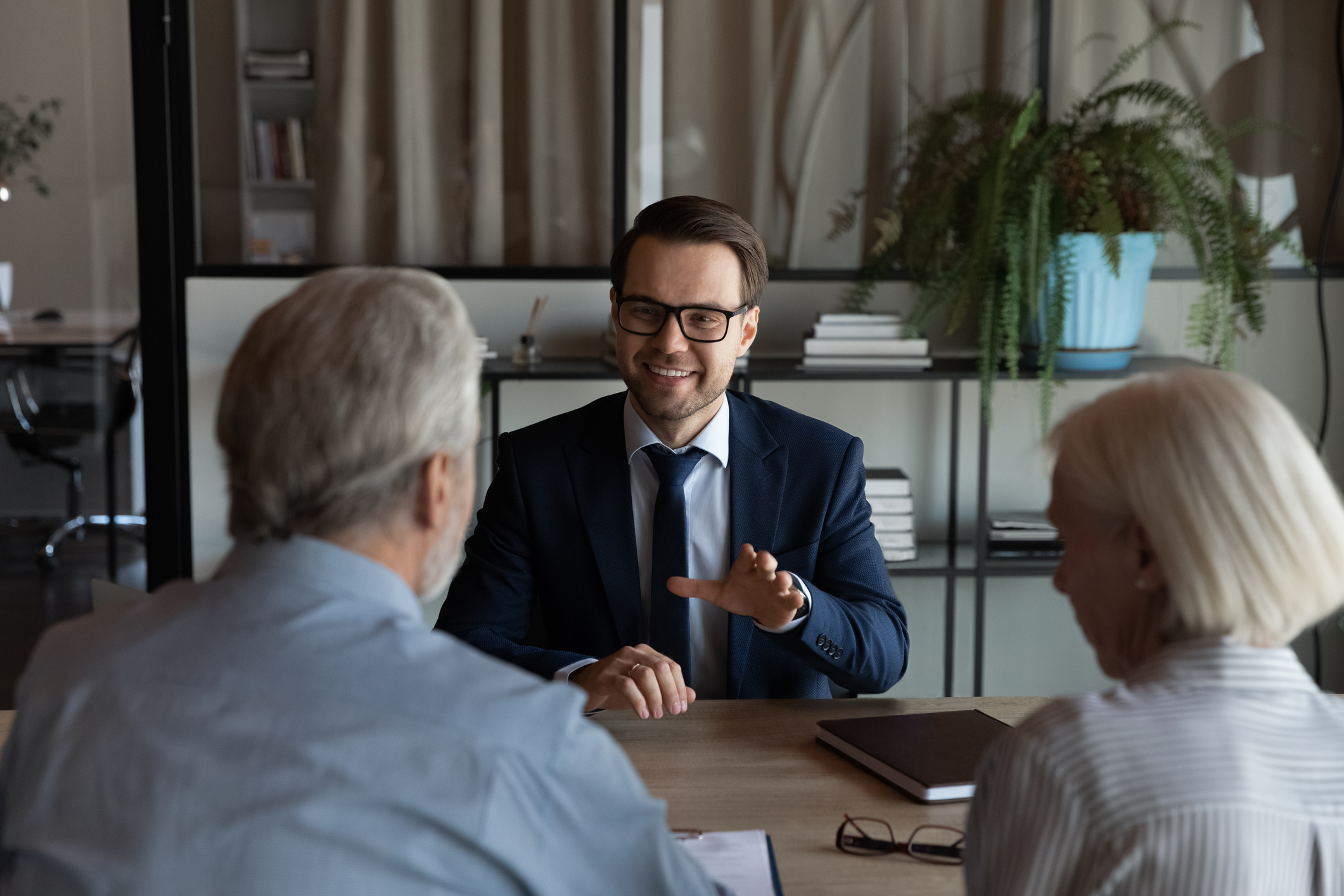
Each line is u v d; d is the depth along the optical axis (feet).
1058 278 9.14
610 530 5.73
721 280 5.45
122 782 2.37
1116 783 2.52
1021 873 2.59
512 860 2.40
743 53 10.59
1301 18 10.66
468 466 2.86
